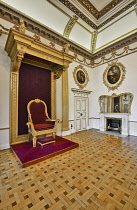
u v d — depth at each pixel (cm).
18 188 175
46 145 348
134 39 495
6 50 342
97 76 655
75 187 177
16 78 371
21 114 383
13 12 358
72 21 488
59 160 270
